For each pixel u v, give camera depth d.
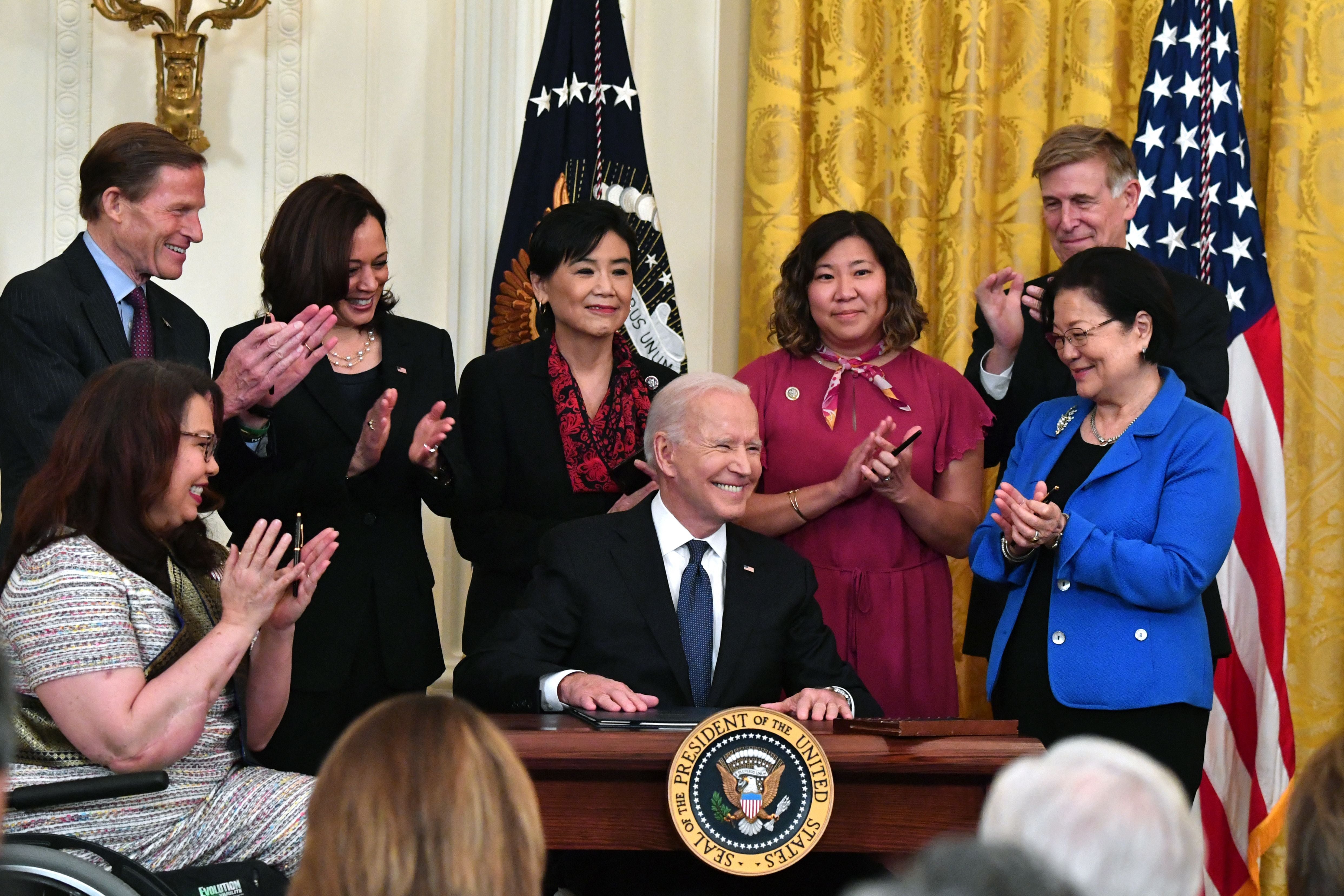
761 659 3.12
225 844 2.73
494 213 4.88
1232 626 4.60
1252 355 4.63
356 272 3.68
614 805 2.53
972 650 3.86
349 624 3.58
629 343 3.98
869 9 5.15
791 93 5.09
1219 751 4.60
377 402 3.47
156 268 3.56
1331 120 5.05
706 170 5.22
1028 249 5.18
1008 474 3.53
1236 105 4.72
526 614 3.12
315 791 1.52
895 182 5.18
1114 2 5.14
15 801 2.32
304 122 4.95
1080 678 3.17
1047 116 5.20
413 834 1.45
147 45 4.84
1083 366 3.28
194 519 2.91
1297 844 1.43
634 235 4.11
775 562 3.23
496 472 3.76
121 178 3.50
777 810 2.47
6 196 4.74
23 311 3.41
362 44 5.00
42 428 3.37
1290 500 5.05
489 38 4.90
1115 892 1.19
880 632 3.65
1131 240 4.65
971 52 5.12
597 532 3.20
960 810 2.58
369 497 3.63
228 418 3.53
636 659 3.09
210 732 2.83
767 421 3.81
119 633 2.61
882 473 3.50
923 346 5.20
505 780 1.51
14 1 4.75
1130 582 3.09
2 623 2.62
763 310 5.09
